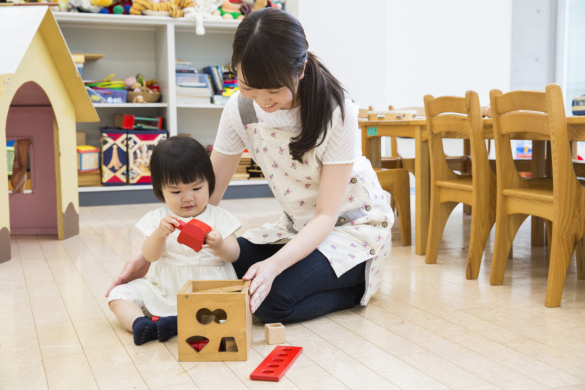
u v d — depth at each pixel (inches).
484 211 80.8
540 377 47.8
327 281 61.8
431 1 191.2
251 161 179.5
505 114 75.9
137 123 178.1
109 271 87.0
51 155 119.3
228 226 60.0
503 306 67.9
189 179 57.4
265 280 53.7
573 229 67.5
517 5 197.9
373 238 64.2
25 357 53.0
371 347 54.8
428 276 82.7
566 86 203.8
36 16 100.0
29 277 83.6
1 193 93.7
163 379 47.9
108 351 54.2
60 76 113.5
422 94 194.2
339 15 175.2
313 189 61.3
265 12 47.6
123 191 167.2
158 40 177.9
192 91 171.9
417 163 98.0
